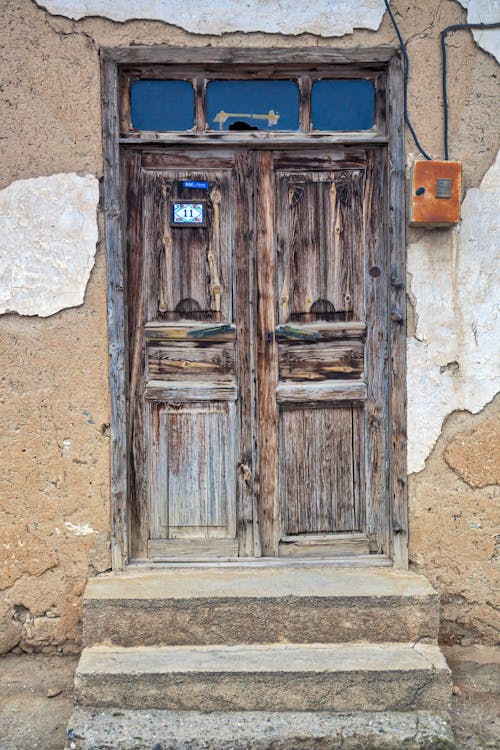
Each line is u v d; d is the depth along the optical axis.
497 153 3.50
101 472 3.51
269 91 3.57
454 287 3.53
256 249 3.62
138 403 3.62
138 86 3.54
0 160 3.43
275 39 3.44
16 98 3.42
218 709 3.09
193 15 3.43
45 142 3.43
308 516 3.69
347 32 3.45
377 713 3.09
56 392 3.49
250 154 3.61
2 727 3.14
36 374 3.48
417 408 3.54
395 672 3.09
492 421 3.55
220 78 3.54
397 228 3.51
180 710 3.08
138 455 3.63
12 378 3.47
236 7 3.43
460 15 3.46
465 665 3.52
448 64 3.47
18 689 3.38
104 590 3.32
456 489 3.57
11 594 3.52
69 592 3.53
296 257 3.63
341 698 3.09
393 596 3.29
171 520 3.66
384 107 3.56
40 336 3.47
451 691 3.14
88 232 3.46
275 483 3.67
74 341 3.48
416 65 3.47
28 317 3.47
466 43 3.47
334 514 3.69
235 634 3.29
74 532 3.52
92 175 3.45
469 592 3.59
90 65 3.42
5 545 3.51
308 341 3.65
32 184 3.44
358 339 3.65
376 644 3.29
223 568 3.59
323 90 3.57
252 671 3.07
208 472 3.65
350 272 3.64
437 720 3.04
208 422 3.65
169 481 3.65
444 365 3.54
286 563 3.61
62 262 3.46
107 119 3.44
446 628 3.61
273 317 3.64
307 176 3.62
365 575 3.51
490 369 3.54
